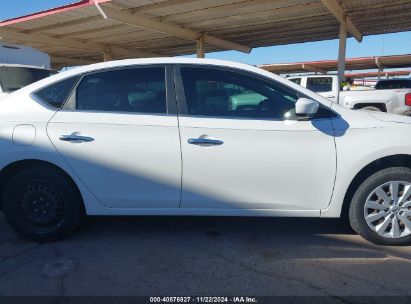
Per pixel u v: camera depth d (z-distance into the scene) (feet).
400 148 11.30
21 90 12.62
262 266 10.80
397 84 47.55
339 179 11.53
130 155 11.69
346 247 11.96
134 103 12.07
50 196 12.19
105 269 10.67
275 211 11.87
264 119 11.70
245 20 59.36
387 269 10.55
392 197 11.64
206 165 11.60
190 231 13.30
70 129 11.83
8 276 10.30
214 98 12.01
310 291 9.50
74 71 12.50
